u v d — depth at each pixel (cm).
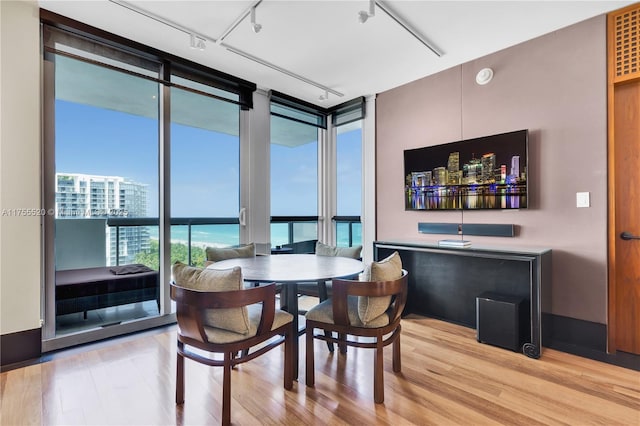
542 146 265
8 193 213
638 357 227
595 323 239
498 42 274
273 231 413
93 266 265
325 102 429
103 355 230
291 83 364
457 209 313
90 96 261
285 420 158
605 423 156
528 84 272
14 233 216
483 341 255
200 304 151
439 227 328
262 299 163
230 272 155
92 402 173
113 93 273
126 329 272
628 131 232
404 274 201
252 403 172
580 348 241
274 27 251
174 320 302
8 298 213
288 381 187
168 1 218
